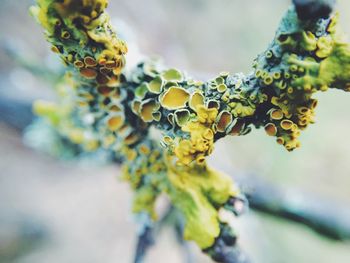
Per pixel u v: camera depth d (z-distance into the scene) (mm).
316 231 101
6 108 117
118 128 55
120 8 172
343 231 98
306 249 154
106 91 52
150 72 50
